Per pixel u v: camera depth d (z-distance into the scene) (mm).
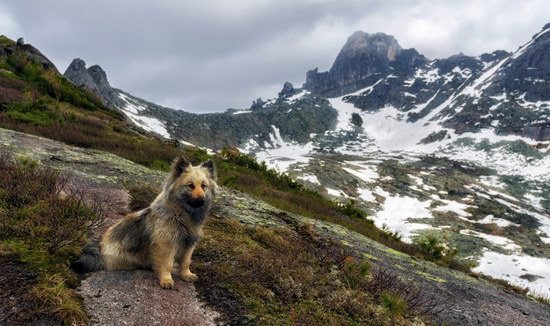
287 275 6281
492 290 11555
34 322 3895
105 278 5074
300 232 11375
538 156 178750
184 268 5586
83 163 13047
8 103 23359
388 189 114625
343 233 13812
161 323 4387
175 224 5207
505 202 109625
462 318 7570
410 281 9281
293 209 16656
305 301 5691
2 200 6531
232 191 15672
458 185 124375
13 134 15227
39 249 5336
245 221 10539
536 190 130250
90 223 6805
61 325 3957
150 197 10500
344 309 5750
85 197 8883
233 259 6684
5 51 48719
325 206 21734
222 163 26688
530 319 8867
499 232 82000
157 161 18344
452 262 15266
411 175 134625
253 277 5969
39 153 12789
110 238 5445
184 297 5059
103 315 4301
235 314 4887
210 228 8680
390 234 19531
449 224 85625
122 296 4738
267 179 26500
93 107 37781
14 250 5148
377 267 9773
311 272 6809
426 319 6590
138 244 5383
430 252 16469
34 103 24578
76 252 5531
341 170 131250
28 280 4562
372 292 6797
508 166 171125
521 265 61188
